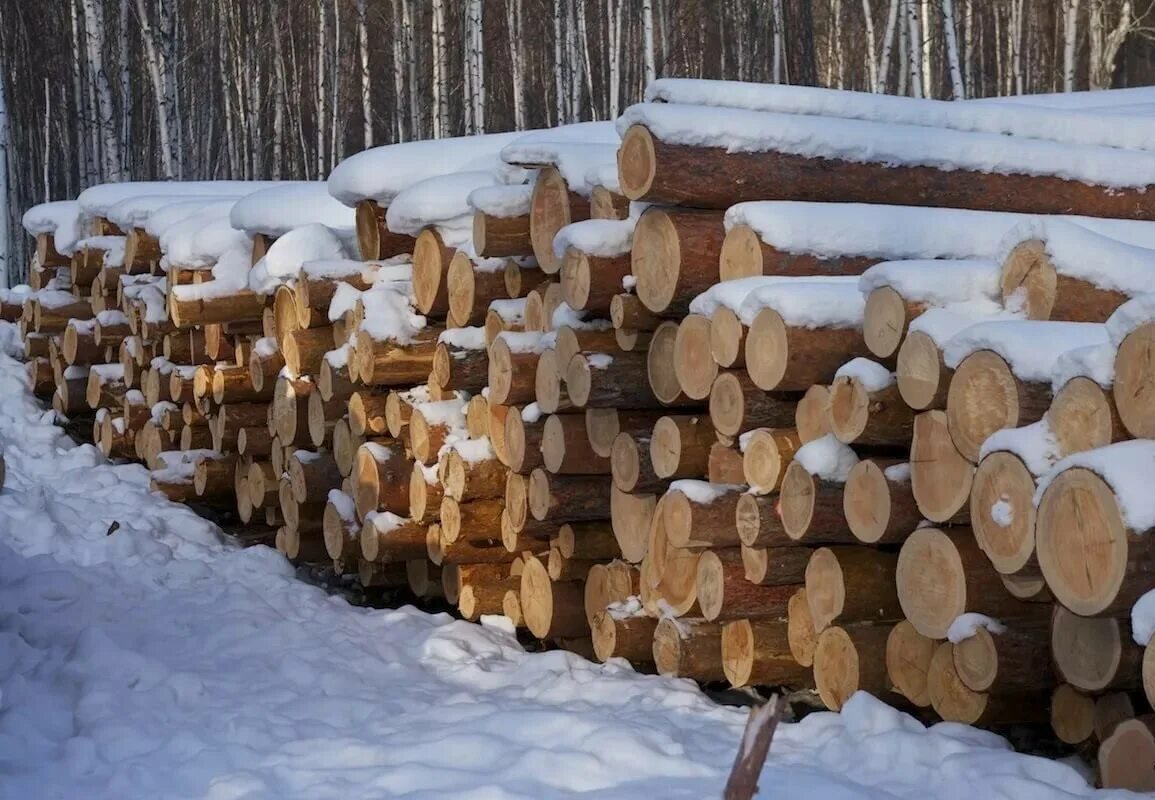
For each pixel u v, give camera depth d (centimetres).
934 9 2209
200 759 415
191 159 2588
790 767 387
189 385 836
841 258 465
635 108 473
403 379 637
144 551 729
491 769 399
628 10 2448
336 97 2436
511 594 619
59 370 990
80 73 2238
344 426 682
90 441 996
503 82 2688
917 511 409
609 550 573
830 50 2420
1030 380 349
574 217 550
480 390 635
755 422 459
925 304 398
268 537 810
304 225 729
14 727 443
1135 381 317
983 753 375
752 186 480
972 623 387
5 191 1303
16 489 839
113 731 439
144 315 841
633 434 520
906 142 509
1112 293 384
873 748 394
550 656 541
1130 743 349
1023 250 392
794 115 496
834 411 418
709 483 483
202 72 2700
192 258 771
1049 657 386
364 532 657
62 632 577
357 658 566
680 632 497
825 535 435
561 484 561
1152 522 305
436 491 630
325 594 689
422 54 2594
